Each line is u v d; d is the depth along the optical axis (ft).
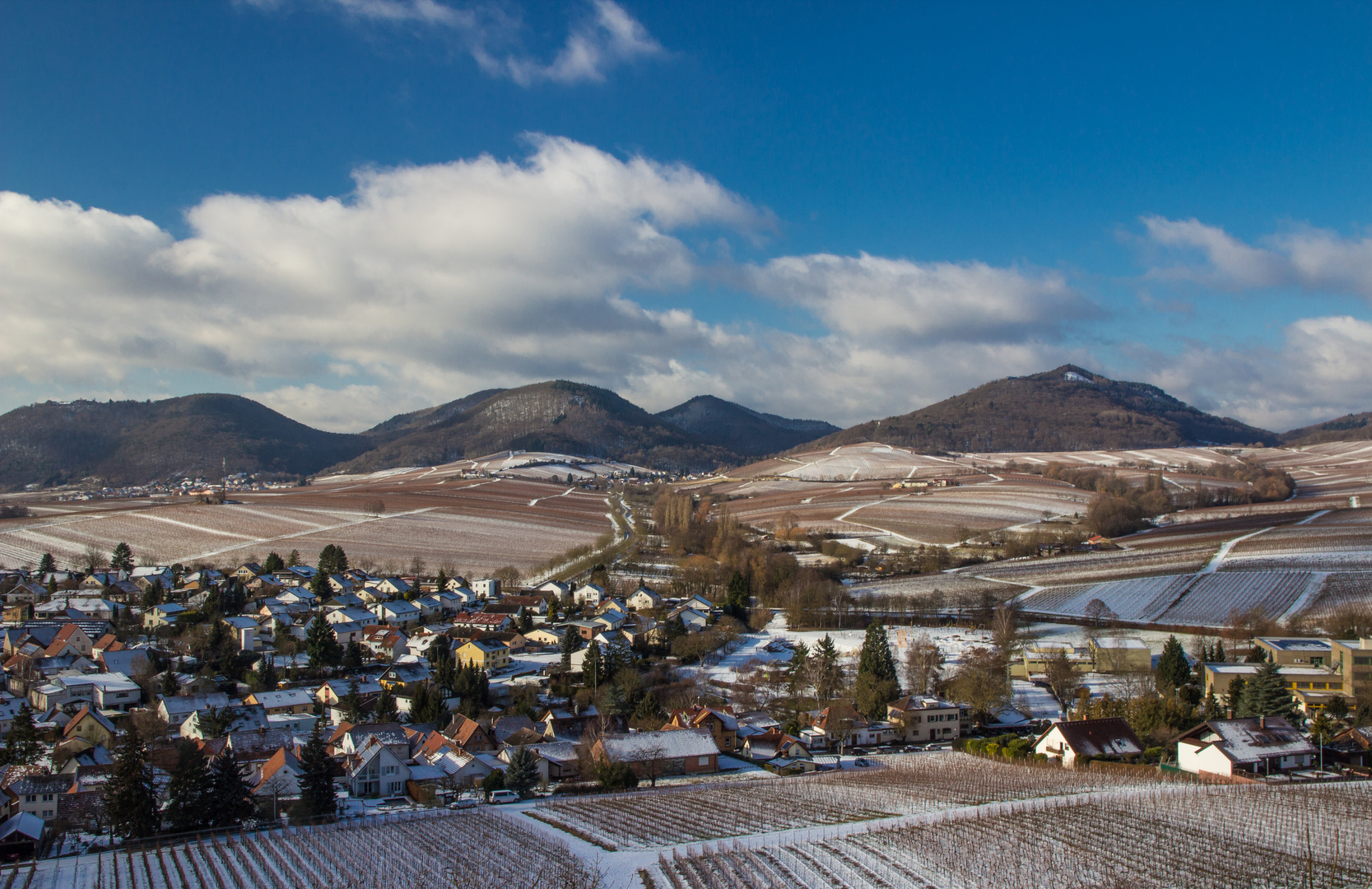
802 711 460.14
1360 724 383.24
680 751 378.73
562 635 631.56
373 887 236.02
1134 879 214.48
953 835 253.03
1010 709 463.83
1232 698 422.41
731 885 224.53
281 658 554.87
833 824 273.54
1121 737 370.32
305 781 313.32
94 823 303.48
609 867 241.76
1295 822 251.60
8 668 524.93
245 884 241.14
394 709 447.01
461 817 303.27
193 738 413.18
